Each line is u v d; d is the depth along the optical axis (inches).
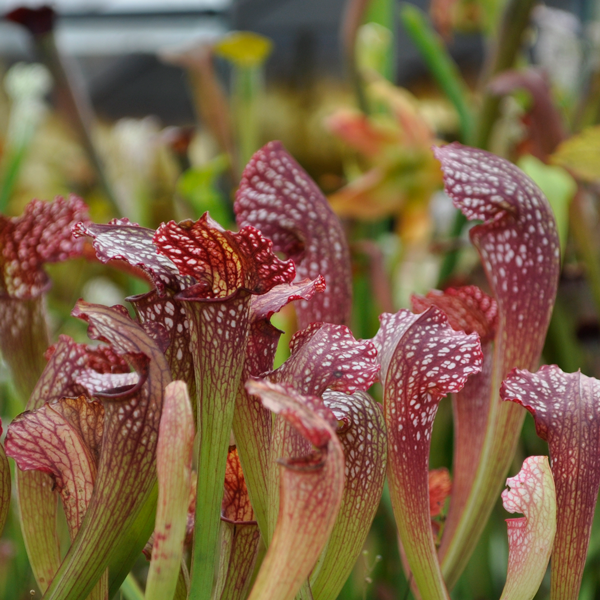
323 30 172.9
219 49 81.4
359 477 36.8
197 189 78.5
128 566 36.6
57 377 37.9
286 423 35.6
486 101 68.0
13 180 77.7
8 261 39.4
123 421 35.7
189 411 34.4
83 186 120.0
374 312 73.5
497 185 39.1
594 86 74.2
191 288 35.5
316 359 36.1
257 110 87.1
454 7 91.0
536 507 36.2
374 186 79.9
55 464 36.4
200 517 35.6
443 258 74.8
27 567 50.7
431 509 40.9
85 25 194.5
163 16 191.5
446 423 57.2
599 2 99.3
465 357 36.7
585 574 49.4
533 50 95.3
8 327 39.7
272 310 36.1
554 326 60.4
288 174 39.8
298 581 34.3
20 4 76.3
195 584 35.5
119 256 35.4
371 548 53.4
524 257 39.2
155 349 35.8
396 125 80.4
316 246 39.8
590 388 37.0
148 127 90.5
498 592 56.0
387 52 88.1
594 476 36.7
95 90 196.1
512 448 39.3
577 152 48.6
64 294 89.2
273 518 35.7
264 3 168.4
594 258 56.8
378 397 56.9
